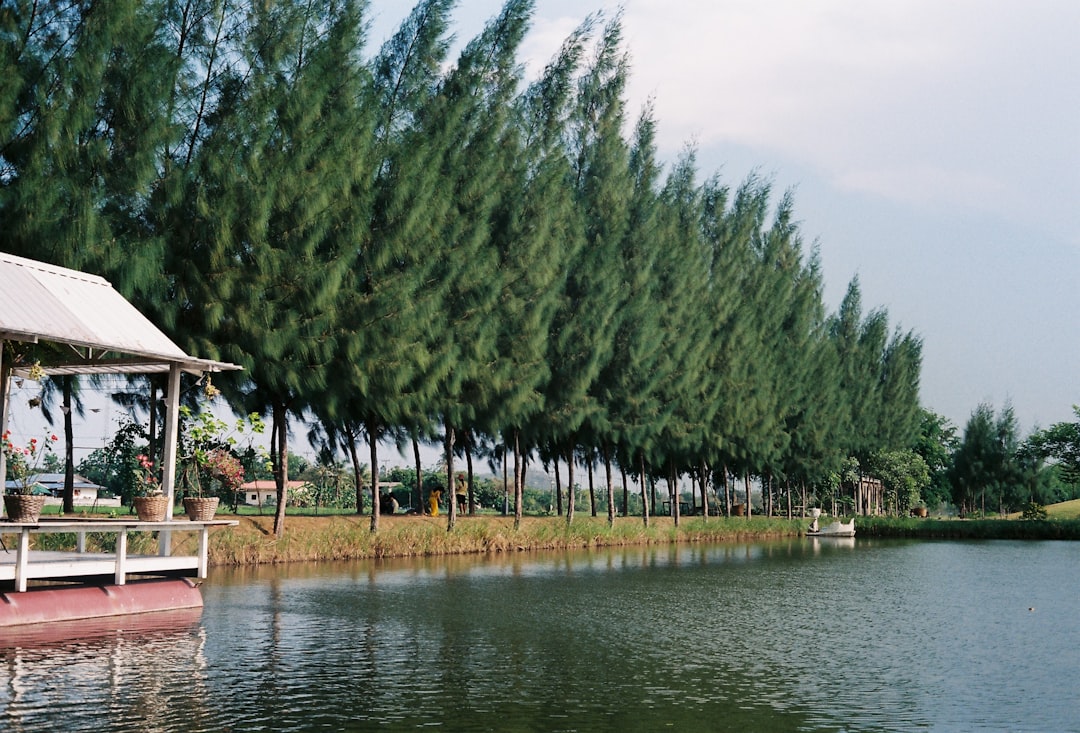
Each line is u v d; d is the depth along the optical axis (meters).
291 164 24.50
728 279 55.56
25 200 20.39
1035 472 94.06
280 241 24.89
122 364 16.25
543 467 54.53
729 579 26.20
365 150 26.70
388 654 12.28
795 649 13.95
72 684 9.77
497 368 34.84
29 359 16.58
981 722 9.57
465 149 32.88
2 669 10.35
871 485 90.31
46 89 21.00
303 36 25.25
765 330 60.41
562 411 40.19
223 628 13.80
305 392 26.55
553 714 9.34
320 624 14.66
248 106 23.91
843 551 45.28
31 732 8.02
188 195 23.41
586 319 40.25
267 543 26.92
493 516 42.25
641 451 51.19
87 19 21.12
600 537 44.50
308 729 8.43
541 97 38.75
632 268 44.94
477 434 46.78
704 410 53.12
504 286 35.53
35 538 20.16
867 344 87.88
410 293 28.50
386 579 22.66
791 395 64.88
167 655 11.49
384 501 47.28
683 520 57.34
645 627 15.73
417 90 30.55
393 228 28.30
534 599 19.25
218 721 8.55
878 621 17.56
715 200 56.25
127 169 21.80
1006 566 35.00
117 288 21.33
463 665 11.72
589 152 43.06
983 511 95.19
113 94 21.86
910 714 9.86
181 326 23.47
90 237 20.84
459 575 24.55
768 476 74.44
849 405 79.62
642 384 44.81
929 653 13.87
